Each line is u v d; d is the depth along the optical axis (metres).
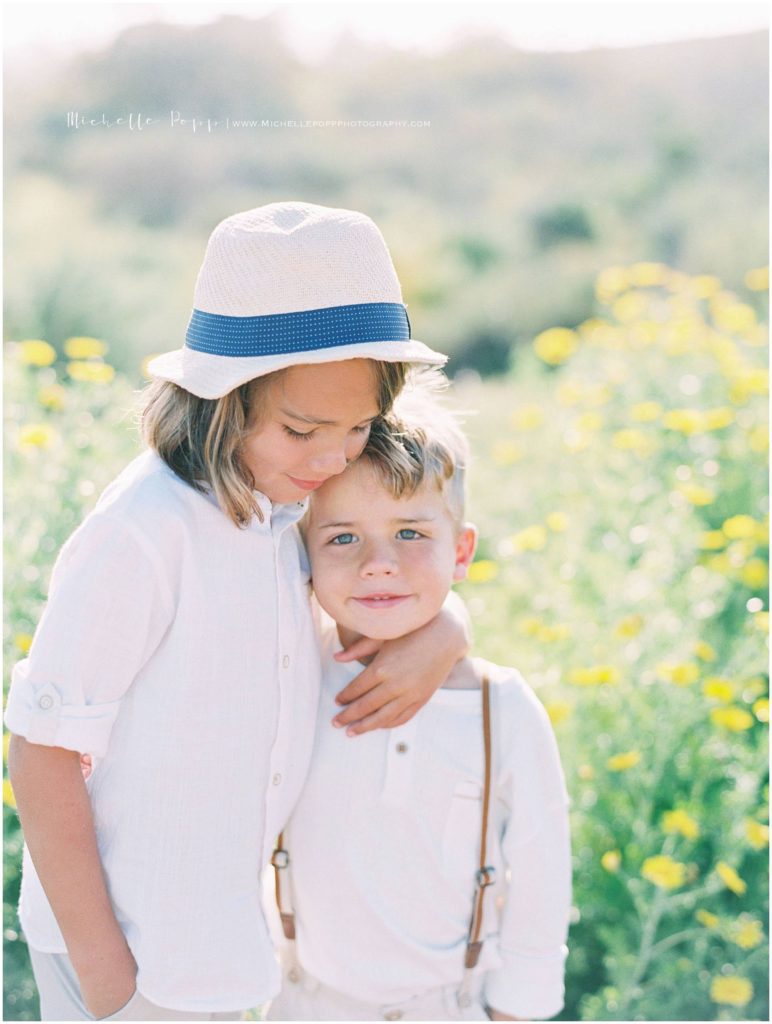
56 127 15.05
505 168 15.10
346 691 1.64
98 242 11.46
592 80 18.03
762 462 3.90
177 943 1.49
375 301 1.39
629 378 4.61
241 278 1.38
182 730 1.46
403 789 1.61
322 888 1.64
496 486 4.51
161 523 1.42
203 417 1.45
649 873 2.34
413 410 1.65
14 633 2.68
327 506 1.58
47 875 1.45
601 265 11.32
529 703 1.67
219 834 1.50
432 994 1.65
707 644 3.20
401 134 16.05
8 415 3.51
